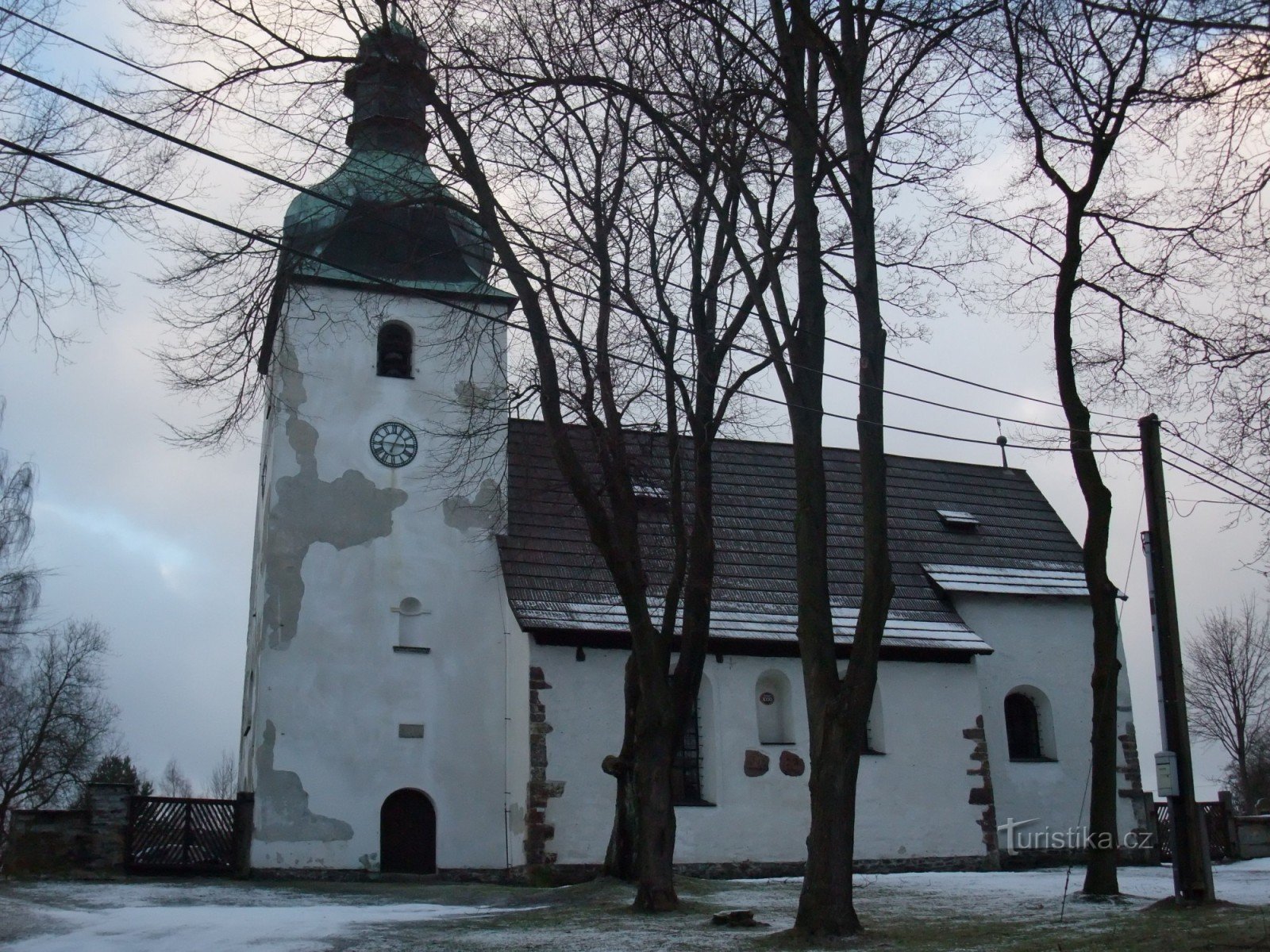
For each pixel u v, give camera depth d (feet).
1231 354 50.55
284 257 56.75
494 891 70.59
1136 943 40.75
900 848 91.91
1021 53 56.75
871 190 50.29
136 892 69.41
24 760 162.40
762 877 87.76
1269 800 178.70
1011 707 102.68
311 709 86.22
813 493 48.34
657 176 58.65
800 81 51.06
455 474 93.20
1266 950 37.88
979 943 42.57
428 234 93.91
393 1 53.42
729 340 60.08
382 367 95.81
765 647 92.53
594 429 60.03
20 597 120.47
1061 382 60.23
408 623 90.68
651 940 45.65
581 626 87.51
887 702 95.14
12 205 42.91
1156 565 54.49
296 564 88.84
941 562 106.22
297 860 83.05
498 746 89.71
